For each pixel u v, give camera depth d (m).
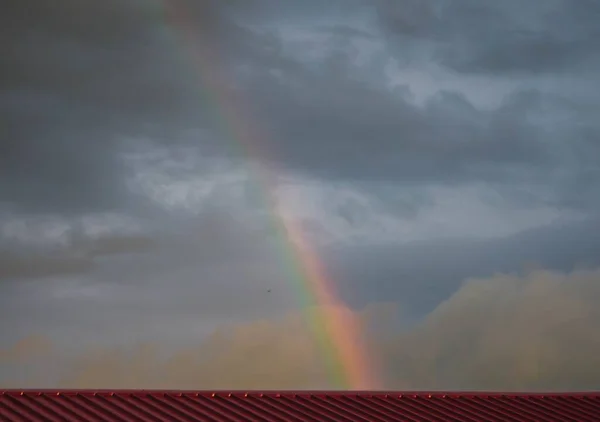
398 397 20.30
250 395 19.33
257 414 18.17
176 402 18.39
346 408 19.23
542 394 21.78
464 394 21.02
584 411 20.83
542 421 19.78
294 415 18.36
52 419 16.42
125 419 17.00
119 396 18.30
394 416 18.98
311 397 19.64
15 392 17.56
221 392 19.25
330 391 20.14
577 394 22.06
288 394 19.66
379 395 20.28
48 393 17.84
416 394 20.66
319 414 18.59
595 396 22.11
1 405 16.80
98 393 18.25
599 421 20.19
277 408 18.72
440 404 20.22
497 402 20.81
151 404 18.08
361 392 20.36
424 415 19.30
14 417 16.20
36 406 17.02
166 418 17.34
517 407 20.61
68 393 18.03
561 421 19.92
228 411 18.20
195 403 18.48
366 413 19.02
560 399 21.64
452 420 19.19
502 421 19.48
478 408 20.20
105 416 17.02
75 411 17.05
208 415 17.81
